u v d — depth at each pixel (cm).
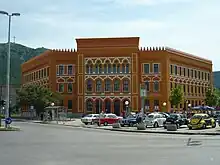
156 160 1616
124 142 2602
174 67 9181
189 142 2589
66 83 9319
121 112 8850
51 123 6512
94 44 9050
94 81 9025
